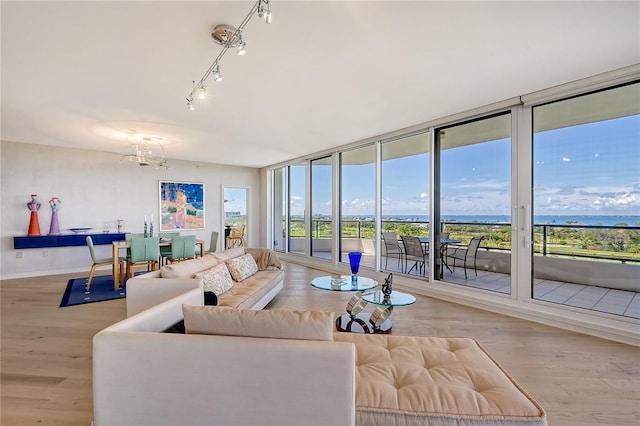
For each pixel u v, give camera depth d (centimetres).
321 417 121
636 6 179
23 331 297
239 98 323
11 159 527
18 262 533
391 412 126
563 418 174
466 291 388
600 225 299
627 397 194
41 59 240
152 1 173
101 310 362
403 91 309
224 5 178
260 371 123
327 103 341
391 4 177
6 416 174
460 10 183
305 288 466
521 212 338
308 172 666
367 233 548
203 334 134
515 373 222
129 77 271
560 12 186
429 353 172
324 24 196
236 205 823
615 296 293
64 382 209
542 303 322
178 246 504
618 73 265
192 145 555
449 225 417
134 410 127
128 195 643
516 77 279
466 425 123
